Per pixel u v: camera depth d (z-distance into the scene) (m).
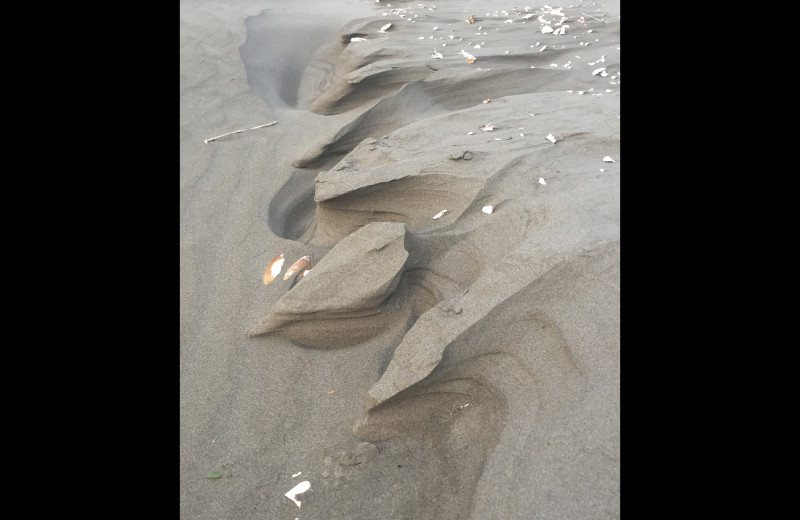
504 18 8.24
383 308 2.90
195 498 2.21
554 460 1.93
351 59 6.82
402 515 2.09
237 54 7.07
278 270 3.45
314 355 2.83
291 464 2.33
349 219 3.87
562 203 3.18
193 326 3.08
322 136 5.25
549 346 2.38
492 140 4.20
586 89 5.71
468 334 2.43
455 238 3.29
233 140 5.26
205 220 4.04
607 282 2.54
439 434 2.37
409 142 4.41
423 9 9.24
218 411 2.58
